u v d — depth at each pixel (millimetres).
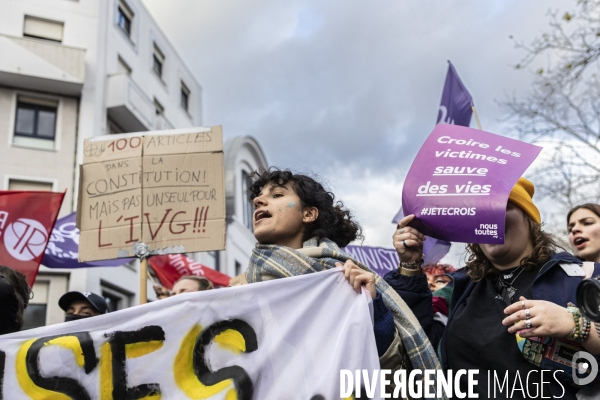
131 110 19594
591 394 2191
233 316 2332
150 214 3996
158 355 2275
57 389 2215
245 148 26859
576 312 2084
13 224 4609
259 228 2701
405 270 2592
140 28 22656
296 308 2361
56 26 19359
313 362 2262
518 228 2473
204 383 2246
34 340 2262
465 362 2396
